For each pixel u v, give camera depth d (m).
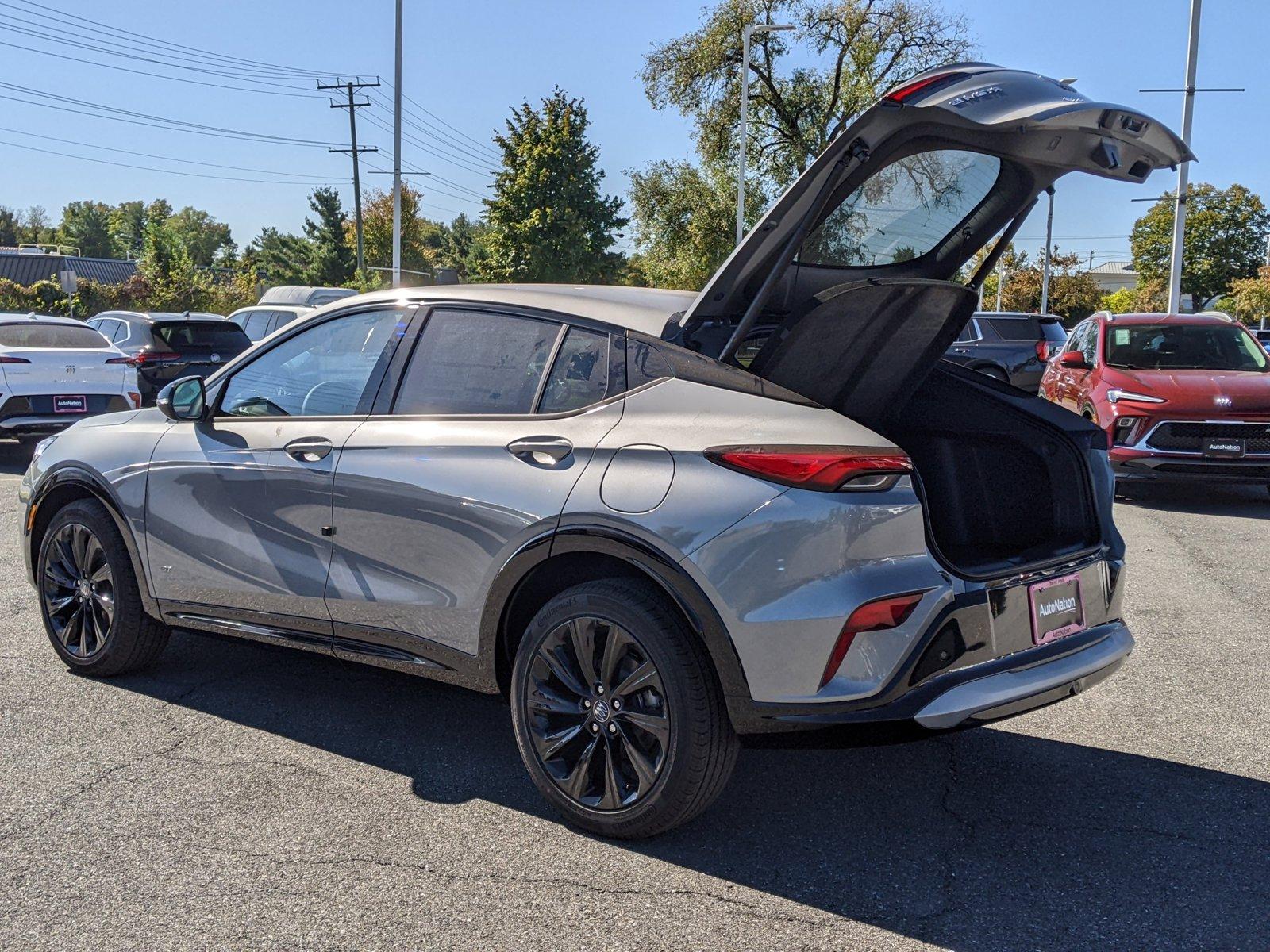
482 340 3.75
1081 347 11.25
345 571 3.86
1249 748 4.12
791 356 3.26
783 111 38.69
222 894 2.98
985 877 3.12
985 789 3.75
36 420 11.27
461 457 3.57
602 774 3.34
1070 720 4.43
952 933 2.82
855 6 37.03
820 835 3.38
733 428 3.14
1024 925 2.87
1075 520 3.79
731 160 39.91
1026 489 3.91
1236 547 8.02
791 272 3.69
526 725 3.43
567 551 3.29
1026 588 3.29
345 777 3.77
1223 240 78.81
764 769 3.92
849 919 2.89
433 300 3.93
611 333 3.47
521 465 3.43
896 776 3.86
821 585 2.95
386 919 2.86
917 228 3.67
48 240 151.88
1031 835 3.39
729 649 3.03
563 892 3.01
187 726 4.24
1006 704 3.09
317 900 2.96
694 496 3.08
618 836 3.31
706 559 3.03
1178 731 4.30
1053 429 3.84
